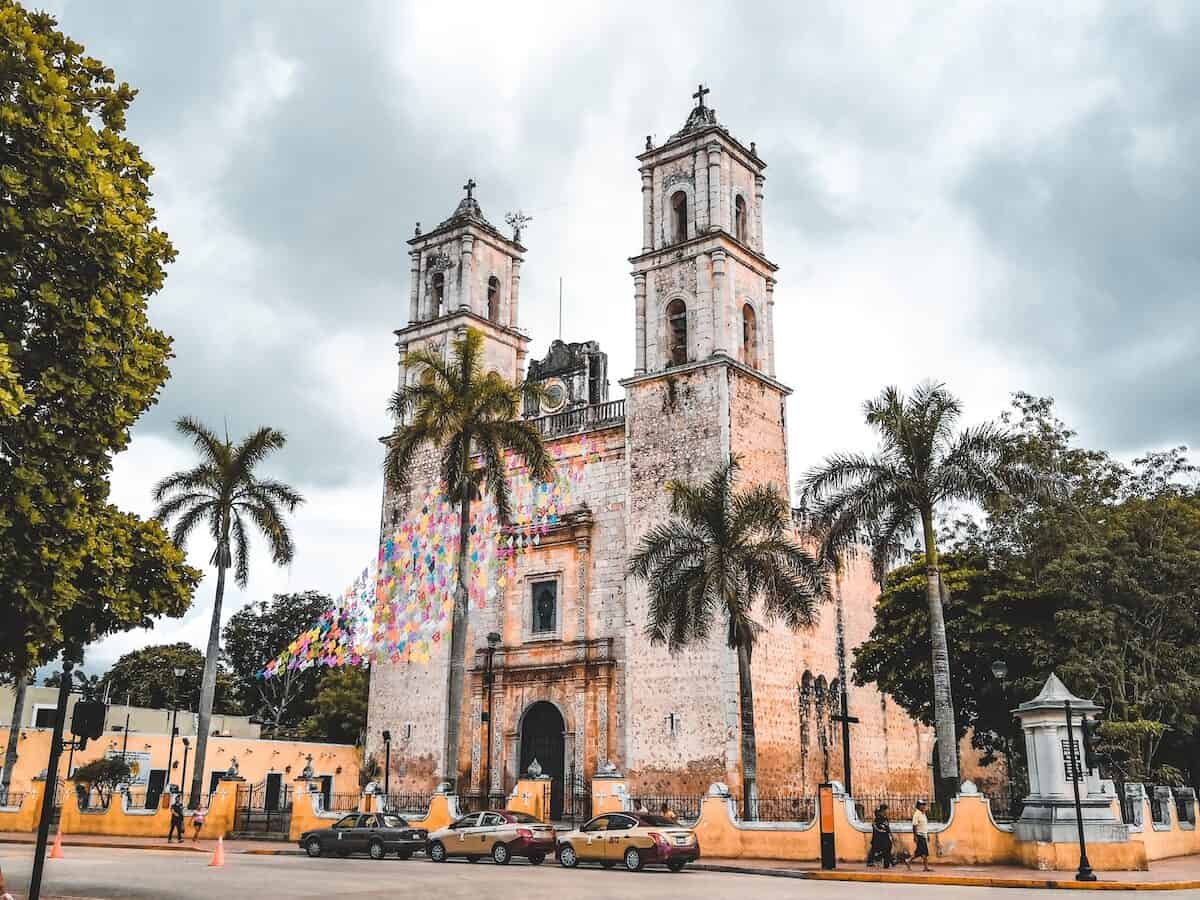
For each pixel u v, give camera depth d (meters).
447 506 53.66
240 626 92.12
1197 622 40.56
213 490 47.34
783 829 31.06
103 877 25.23
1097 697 38.84
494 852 31.27
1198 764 45.75
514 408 42.22
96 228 15.55
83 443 16.02
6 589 15.44
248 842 40.31
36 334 15.59
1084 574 40.03
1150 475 48.31
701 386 46.91
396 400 42.62
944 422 35.56
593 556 48.97
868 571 56.22
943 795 32.97
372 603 54.97
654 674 44.78
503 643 50.72
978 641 41.97
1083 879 23.92
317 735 76.06
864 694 53.19
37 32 16.31
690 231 50.16
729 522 37.06
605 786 37.53
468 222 58.62
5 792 48.56
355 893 21.16
